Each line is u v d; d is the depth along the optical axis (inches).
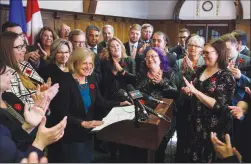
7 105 62.6
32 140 61.1
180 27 375.2
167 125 81.0
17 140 58.6
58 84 69.1
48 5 221.9
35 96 70.4
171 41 379.6
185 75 107.1
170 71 104.0
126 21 331.9
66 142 74.8
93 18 269.4
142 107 69.8
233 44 105.0
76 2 252.1
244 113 83.5
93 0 261.4
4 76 54.9
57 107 74.2
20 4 151.8
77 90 76.0
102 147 125.3
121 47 123.8
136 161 78.9
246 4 347.3
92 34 146.4
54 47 96.0
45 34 125.0
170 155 124.1
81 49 79.6
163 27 380.8
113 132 70.9
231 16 362.0
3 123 58.6
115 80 116.2
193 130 82.4
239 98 90.6
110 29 159.0
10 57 73.3
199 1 373.4
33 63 110.1
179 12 378.9
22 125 59.0
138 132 68.2
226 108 73.8
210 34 368.2
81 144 76.4
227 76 75.0
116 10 317.7
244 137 85.2
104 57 123.4
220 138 77.4
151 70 99.3
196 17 377.1
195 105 81.6
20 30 103.2
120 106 83.9
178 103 95.9
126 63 124.1
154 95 98.0
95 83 84.0
